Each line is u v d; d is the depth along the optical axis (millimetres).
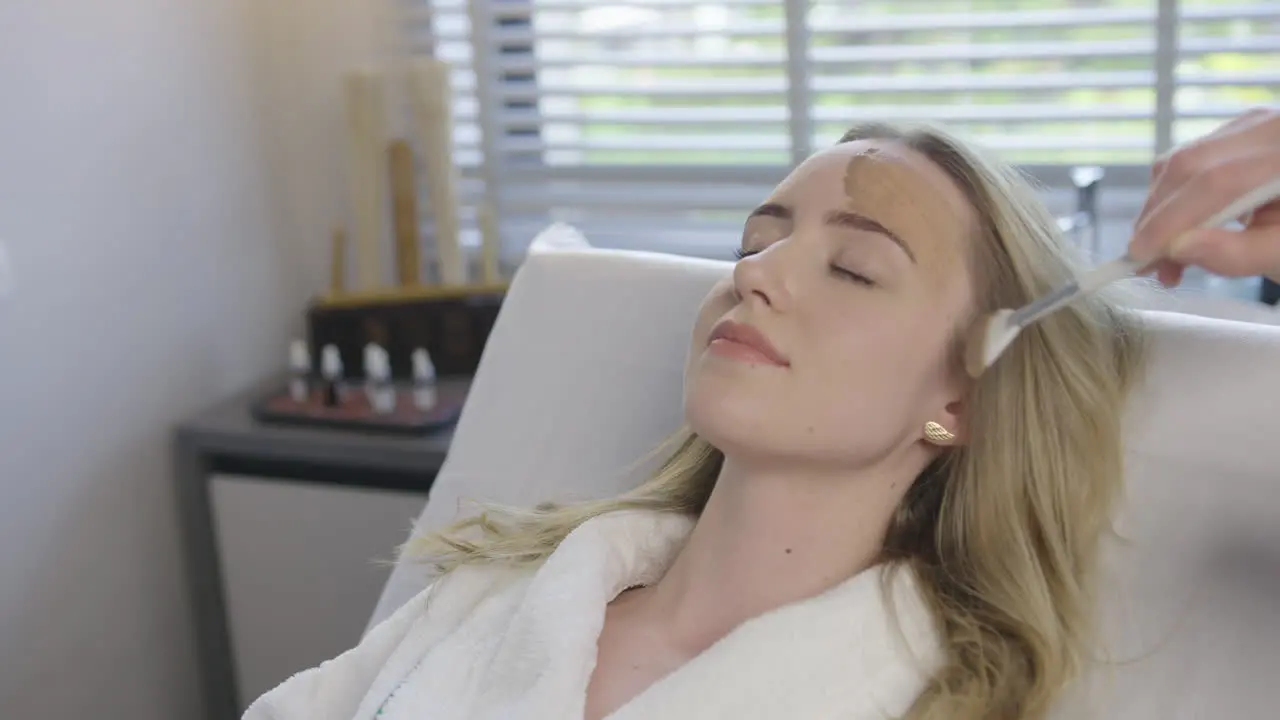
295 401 1919
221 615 1965
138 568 1887
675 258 1411
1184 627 1020
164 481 1917
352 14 2076
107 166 1776
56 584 1760
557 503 1261
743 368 976
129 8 1792
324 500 1856
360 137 1991
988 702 960
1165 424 1064
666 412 1341
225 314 2004
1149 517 1051
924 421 1014
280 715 1163
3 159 1627
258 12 2037
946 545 1040
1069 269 1051
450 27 2129
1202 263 836
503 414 1412
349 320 1982
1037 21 1806
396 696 1077
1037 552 1027
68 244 1727
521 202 2164
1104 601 1046
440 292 2004
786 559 1029
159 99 1854
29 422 1697
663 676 1031
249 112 2029
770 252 1004
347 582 1878
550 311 1427
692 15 2008
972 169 1025
